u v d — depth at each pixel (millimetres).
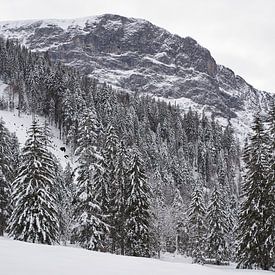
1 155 38438
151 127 156000
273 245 31453
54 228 33188
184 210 78938
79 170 36344
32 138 33938
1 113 117812
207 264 60438
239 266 34094
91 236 35469
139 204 38844
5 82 155250
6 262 12070
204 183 135750
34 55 180000
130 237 38781
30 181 32438
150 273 14305
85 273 12180
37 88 130500
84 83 144000
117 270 13844
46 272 11312
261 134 34281
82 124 36500
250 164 34281
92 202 35875
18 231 32531
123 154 40969
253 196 33438
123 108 135250
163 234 71688
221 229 55812
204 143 155875
